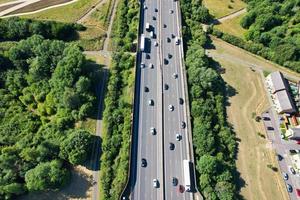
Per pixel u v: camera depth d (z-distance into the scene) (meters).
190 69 179.88
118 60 183.75
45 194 137.62
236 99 182.75
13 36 188.88
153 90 173.50
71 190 139.50
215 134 163.12
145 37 197.38
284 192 153.50
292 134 166.00
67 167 144.88
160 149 153.50
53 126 155.38
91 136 149.12
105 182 139.88
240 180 153.00
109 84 172.88
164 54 190.38
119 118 157.88
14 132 154.25
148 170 146.62
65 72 163.25
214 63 197.62
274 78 187.25
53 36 191.75
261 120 175.88
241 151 162.38
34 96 169.75
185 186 142.88
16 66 175.00
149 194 140.62
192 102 169.62
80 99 162.38
